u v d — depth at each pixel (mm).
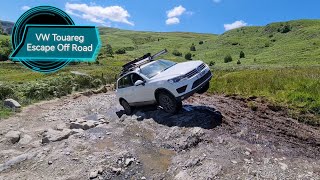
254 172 6664
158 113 11211
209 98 13469
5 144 10375
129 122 10992
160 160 7898
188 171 7082
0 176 7812
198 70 10656
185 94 10188
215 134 8719
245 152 7570
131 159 7926
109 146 8977
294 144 7883
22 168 8141
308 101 10695
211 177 6684
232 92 14164
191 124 9609
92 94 21219
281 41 177750
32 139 10828
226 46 192750
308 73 16422
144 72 11742
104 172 7461
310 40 155125
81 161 8102
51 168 7930
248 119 9797
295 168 6738
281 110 10523
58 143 9500
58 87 20938
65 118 13930
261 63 128250
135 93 12016
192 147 8312
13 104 15602
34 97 18688
